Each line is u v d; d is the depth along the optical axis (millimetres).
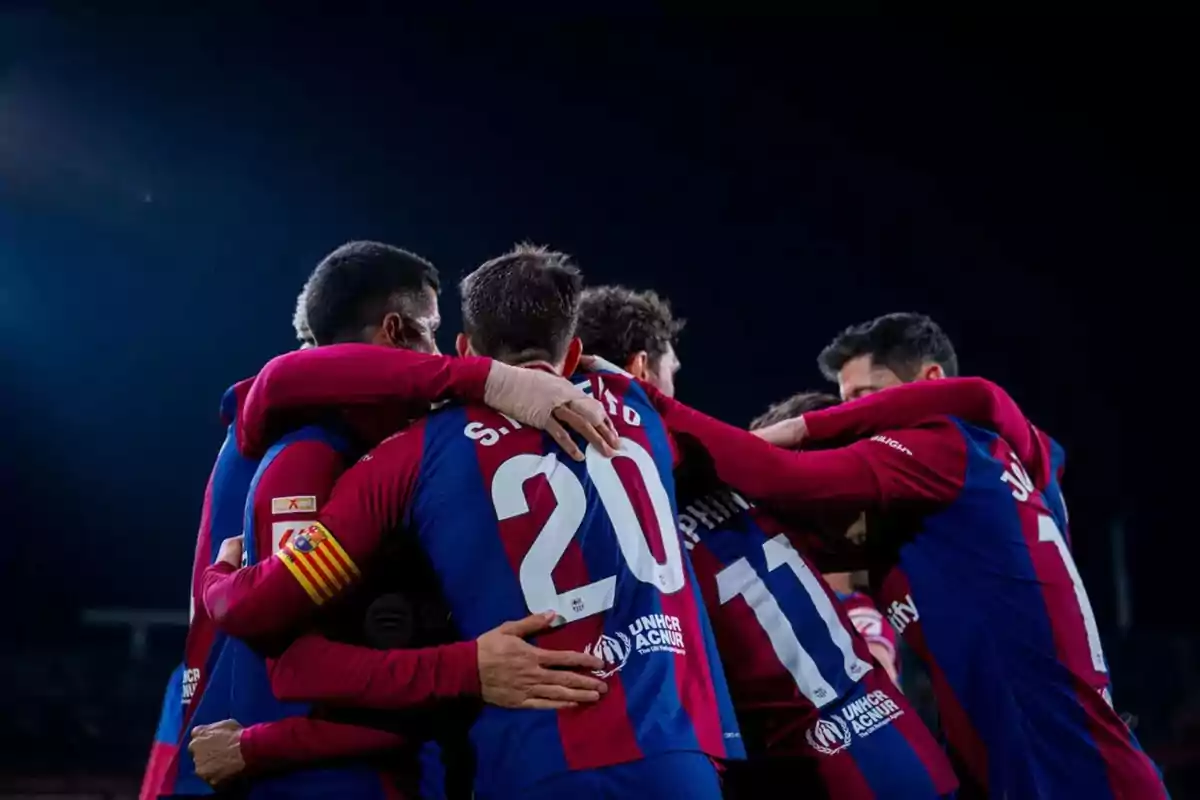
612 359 4223
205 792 3338
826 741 3699
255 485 3291
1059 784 3811
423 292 3824
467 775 3332
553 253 3711
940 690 4012
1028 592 3951
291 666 3061
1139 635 13375
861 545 4246
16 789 12211
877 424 4094
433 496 3102
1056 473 4703
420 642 3381
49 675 13352
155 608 18797
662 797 2854
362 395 3258
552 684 2906
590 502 3107
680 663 3049
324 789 3170
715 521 3881
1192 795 12180
